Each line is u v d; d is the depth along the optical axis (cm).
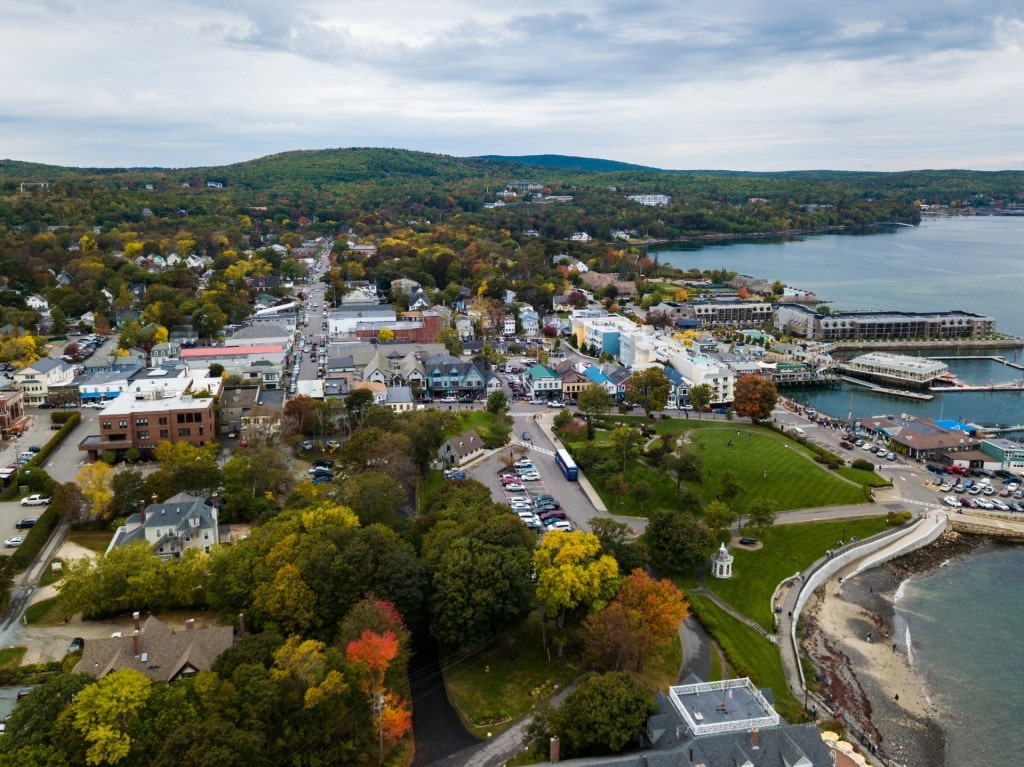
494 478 18238
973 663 12762
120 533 14100
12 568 12975
